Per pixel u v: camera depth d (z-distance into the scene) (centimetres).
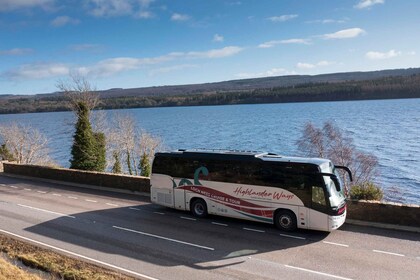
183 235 1927
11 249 1752
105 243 1825
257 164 2050
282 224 1978
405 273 1441
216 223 2134
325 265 1528
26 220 2245
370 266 1510
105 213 2383
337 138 6206
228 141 9912
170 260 1603
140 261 1597
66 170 3522
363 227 2003
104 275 1444
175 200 2344
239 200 2098
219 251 1698
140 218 2255
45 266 1545
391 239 1814
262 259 1602
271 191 1995
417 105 18838
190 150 2416
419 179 6228
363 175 5016
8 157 6266
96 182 3281
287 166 1961
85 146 4000
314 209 1880
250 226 2067
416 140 9006
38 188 3259
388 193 5419
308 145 5828
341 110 17438
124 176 3088
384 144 8750
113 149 5897
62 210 2467
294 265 1534
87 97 5075
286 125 12462
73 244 1819
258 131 11500
